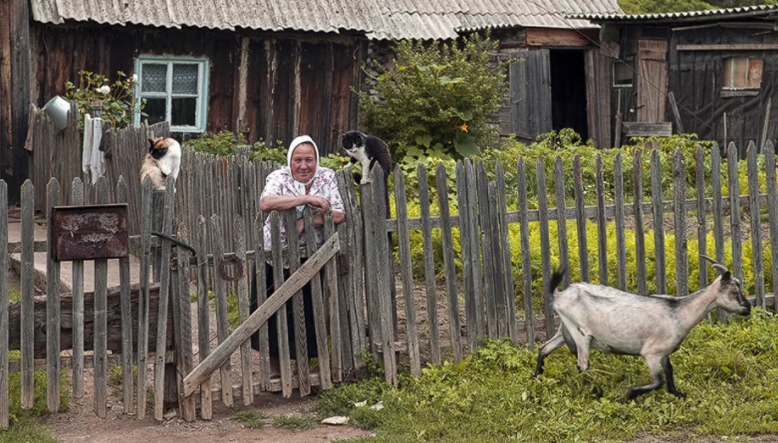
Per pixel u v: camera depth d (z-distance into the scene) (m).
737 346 10.99
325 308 10.27
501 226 10.82
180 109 25.48
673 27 27.53
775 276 12.12
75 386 9.29
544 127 28.61
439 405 9.70
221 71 25.58
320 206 9.92
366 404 9.91
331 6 26.84
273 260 9.89
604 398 9.62
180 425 9.56
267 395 10.42
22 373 9.17
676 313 9.52
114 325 9.41
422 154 24.70
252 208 13.59
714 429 9.15
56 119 19.30
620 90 28.98
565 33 28.78
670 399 9.70
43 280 14.08
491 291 10.78
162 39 24.86
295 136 26.47
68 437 9.26
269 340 10.17
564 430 9.05
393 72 25.77
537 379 10.00
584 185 20.08
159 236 9.40
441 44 27.67
